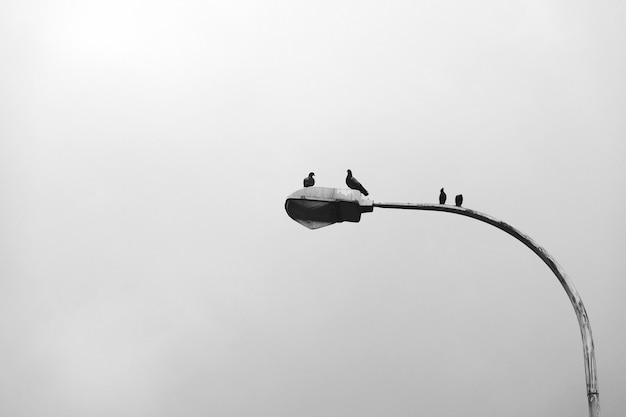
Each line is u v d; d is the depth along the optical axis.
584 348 14.71
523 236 15.71
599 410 14.34
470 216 16.22
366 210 16.80
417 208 16.52
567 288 15.23
